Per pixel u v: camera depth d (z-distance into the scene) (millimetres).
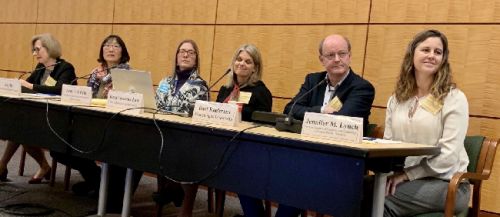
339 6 3631
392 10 3396
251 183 1832
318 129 1834
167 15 4633
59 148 2480
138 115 2232
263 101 3109
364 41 3510
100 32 5168
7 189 3633
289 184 1738
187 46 3400
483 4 3047
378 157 1620
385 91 3402
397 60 3359
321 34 3707
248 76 3189
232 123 2070
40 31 5711
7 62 6012
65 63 4000
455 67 3125
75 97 2719
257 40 4031
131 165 2207
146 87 2508
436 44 2293
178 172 2041
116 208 3215
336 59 2734
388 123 2500
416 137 2322
